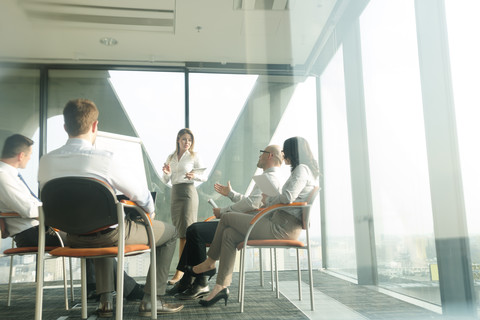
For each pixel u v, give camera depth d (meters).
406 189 1.68
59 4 3.52
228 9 3.57
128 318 1.93
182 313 2.05
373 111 1.99
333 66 2.39
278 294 2.44
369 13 2.01
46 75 4.45
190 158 3.48
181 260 2.54
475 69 1.36
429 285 1.53
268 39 4.03
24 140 2.29
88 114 1.62
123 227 1.47
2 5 3.51
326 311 1.94
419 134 1.59
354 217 2.06
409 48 1.66
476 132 1.36
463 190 1.41
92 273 2.53
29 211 2.14
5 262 3.76
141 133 4.47
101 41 4.13
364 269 1.94
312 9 3.00
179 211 3.41
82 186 1.41
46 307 2.38
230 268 2.11
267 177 2.05
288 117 4.47
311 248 2.15
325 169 2.26
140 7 3.57
